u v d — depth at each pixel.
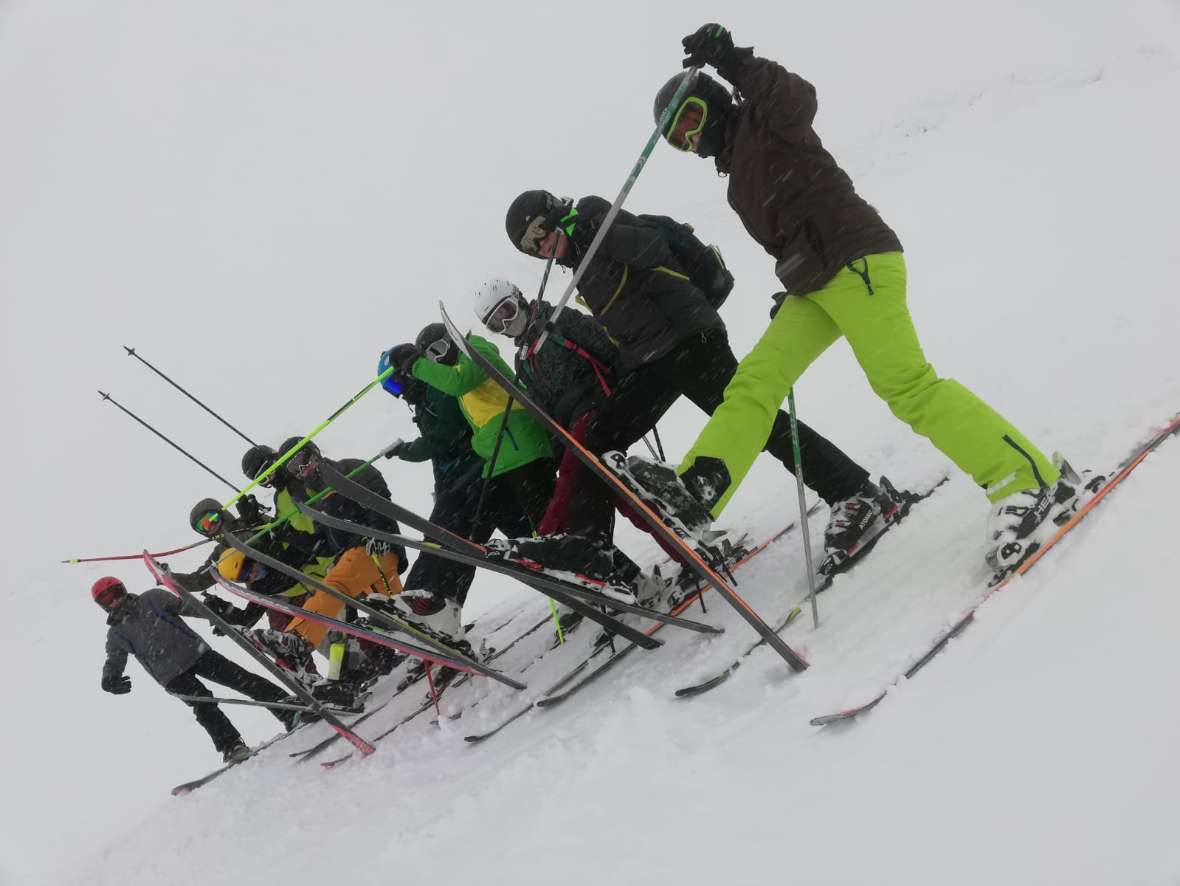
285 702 5.39
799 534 4.14
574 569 3.35
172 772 7.26
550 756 3.26
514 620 5.58
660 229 3.78
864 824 2.14
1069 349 4.74
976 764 2.17
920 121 16.95
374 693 5.66
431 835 3.16
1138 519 2.76
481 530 4.65
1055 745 2.12
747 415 3.09
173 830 5.12
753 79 2.95
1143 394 3.67
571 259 3.54
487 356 4.05
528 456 4.19
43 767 7.85
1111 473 3.08
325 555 5.62
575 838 2.63
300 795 4.70
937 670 2.57
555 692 3.97
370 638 4.32
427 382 4.16
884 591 3.18
